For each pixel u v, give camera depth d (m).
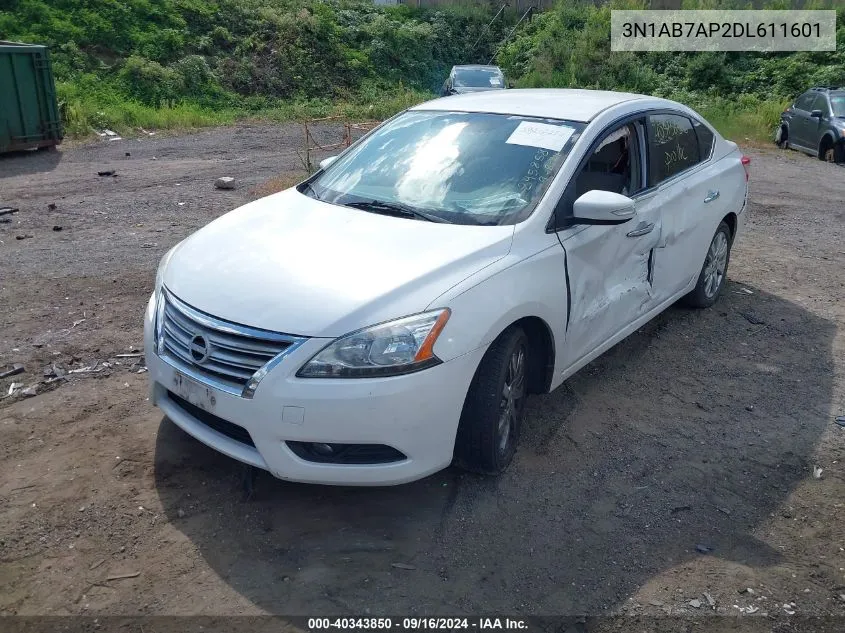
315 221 3.87
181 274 3.57
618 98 4.89
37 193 10.33
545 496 3.59
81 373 4.66
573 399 4.57
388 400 3.04
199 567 3.05
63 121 16.33
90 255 7.19
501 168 4.11
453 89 20.88
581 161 4.12
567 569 3.12
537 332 3.84
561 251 3.82
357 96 27.36
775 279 7.05
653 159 4.85
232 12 27.72
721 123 20.17
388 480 3.17
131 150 14.73
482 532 3.32
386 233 3.66
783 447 4.12
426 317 3.14
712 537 3.36
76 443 3.88
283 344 3.07
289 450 3.09
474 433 3.47
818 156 15.83
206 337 3.21
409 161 4.36
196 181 11.41
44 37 21.83
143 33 24.25
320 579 3.00
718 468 3.90
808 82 23.94
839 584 3.09
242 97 24.70
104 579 2.97
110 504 3.41
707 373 5.00
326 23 29.34
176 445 3.88
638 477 3.79
